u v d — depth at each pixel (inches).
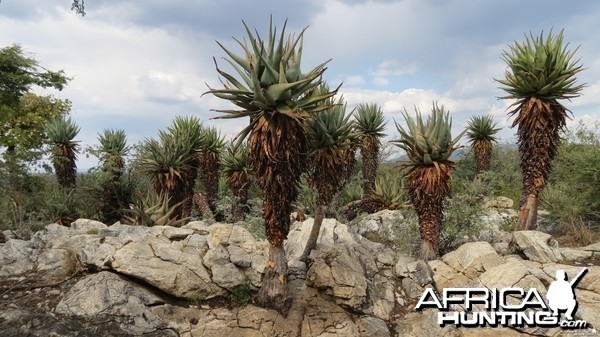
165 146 534.0
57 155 625.3
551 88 369.4
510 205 547.5
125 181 655.1
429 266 330.3
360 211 569.6
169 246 313.1
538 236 349.4
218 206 584.7
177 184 538.3
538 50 382.9
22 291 281.3
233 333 261.4
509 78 397.1
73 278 295.7
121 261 287.1
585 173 474.0
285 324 271.0
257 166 278.1
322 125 301.1
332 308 287.3
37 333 239.0
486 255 319.3
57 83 925.8
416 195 354.9
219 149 655.1
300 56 282.5
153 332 255.8
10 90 875.4
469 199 414.6
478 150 716.7
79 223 378.3
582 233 428.1
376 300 301.1
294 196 285.3
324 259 309.6
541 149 378.6
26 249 318.3
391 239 417.4
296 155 276.5
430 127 351.9
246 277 301.0
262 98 260.7
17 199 538.6
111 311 262.4
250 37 257.4
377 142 603.2
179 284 284.7
